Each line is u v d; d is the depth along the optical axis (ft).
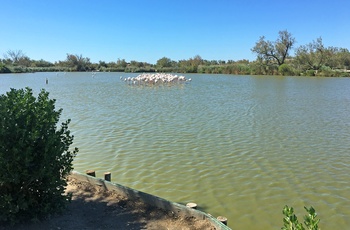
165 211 18.40
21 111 16.34
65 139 17.57
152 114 60.75
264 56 255.91
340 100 85.71
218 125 50.14
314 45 232.94
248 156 34.14
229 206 23.04
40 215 16.65
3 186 15.65
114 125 49.93
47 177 16.16
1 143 15.02
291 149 36.83
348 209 22.57
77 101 82.94
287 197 24.47
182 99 87.20
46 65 361.71
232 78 202.80
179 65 317.63
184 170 29.94
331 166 31.19
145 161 32.32
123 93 105.81
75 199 19.99
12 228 15.72
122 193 20.53
